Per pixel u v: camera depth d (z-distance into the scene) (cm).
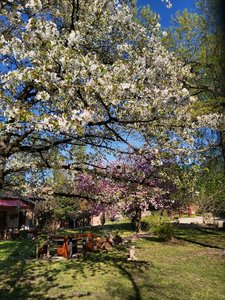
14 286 811
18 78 376
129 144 469
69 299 698
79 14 528
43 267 1052
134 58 490
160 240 1675
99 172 589
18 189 736
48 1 522
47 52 389
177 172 598
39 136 564
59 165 566
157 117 479
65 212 2397
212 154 1158
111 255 1255
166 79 506
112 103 414
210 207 1633
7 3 455
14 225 2298
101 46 564
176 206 1850
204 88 1042
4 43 420
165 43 1140
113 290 762
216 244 1489
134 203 616
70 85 385
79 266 1054
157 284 812
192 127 527
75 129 382
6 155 460
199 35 1153
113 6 524
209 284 808
